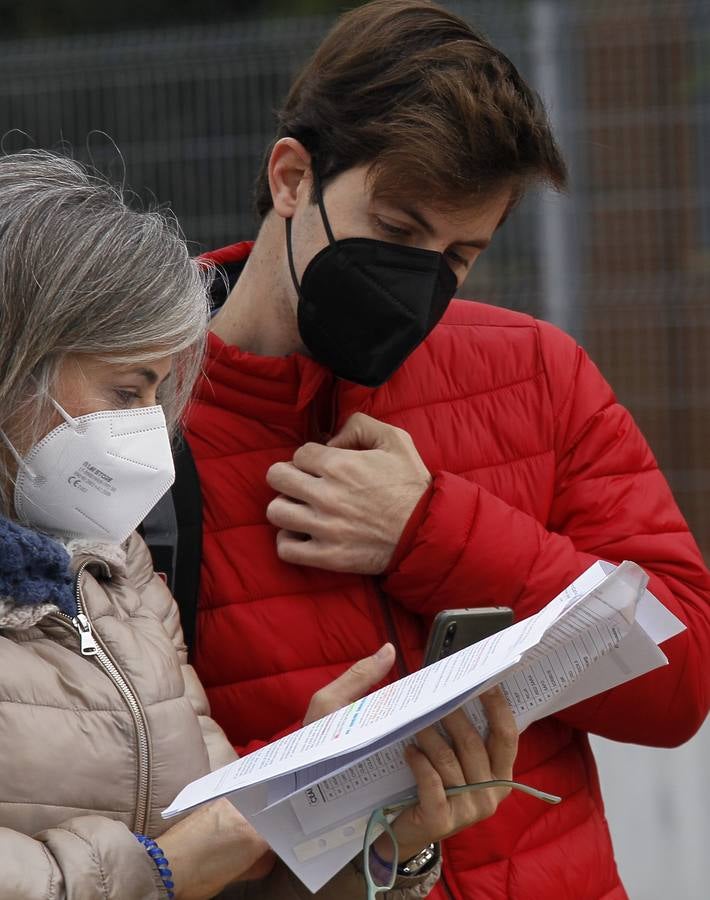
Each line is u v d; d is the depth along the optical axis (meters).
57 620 3.74
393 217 4.40
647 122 11.51
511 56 11.63
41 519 3.98
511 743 3.86
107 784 3.68
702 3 11.38
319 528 4.55
